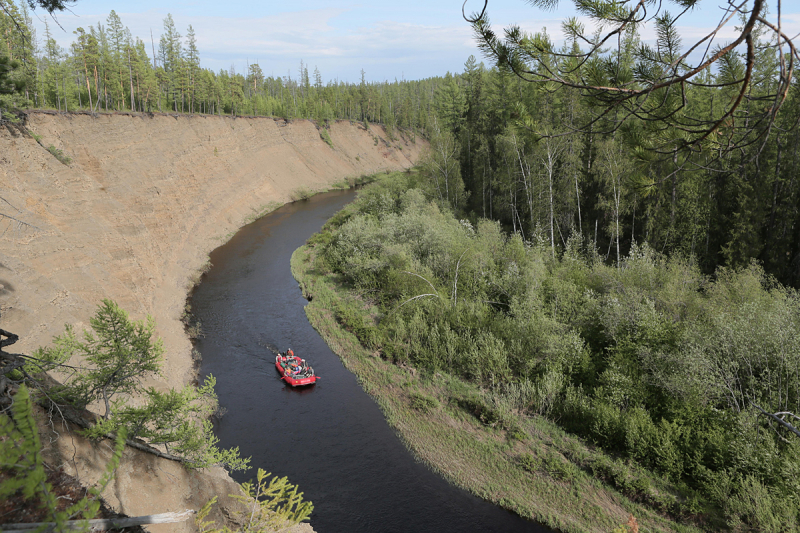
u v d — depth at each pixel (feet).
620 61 19.02
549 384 82.17
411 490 69.67
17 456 15.53
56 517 16.03
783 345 68.49
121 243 110.83
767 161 103.91
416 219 146.20
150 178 164.14
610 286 105.29
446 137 190.70
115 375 46.85
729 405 69.62
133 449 49.78
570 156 125.49
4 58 57.36
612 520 61.93
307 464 74.38
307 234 213.46
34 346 65.21
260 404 90.07
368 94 486.38
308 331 121.39
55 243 88.74
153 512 45.27
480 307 110.42
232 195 233.76
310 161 345.92
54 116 131.64
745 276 92.12
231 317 127.65
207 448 55.72
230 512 55.26
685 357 72.59
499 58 19.95
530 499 66.64
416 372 98.78
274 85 577.02
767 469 60.54
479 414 84.02
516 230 163.12
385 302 130.41
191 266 159.63
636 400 77.05
